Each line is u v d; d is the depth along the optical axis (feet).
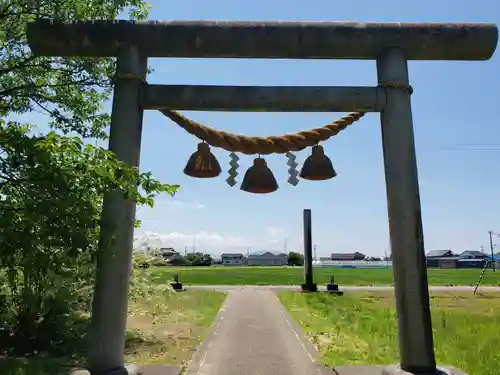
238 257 325.83
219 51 15.99
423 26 16.02
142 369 19.29
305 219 75.36
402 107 15.79
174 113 16.12
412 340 14.49
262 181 16.16
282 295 62.80
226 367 22.29
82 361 23.72
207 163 16.11
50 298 25.81
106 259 14.60
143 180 14.52
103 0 26.94
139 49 15.96
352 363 22.70
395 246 15.16
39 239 12.92
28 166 13.75
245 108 15.90
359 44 15.88
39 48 16.03
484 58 16.47
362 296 64.95
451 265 251.39
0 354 25.20
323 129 16.51
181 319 37.86
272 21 16.01
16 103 29.53
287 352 25.63
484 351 26.58
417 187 15.43
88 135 32.91
